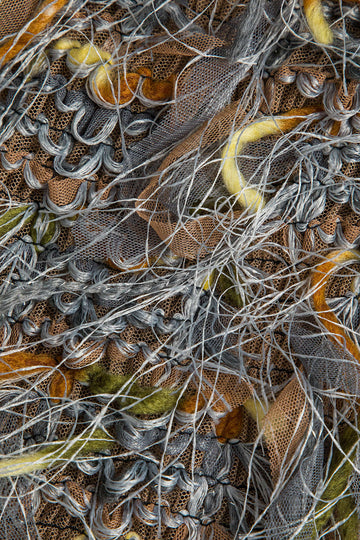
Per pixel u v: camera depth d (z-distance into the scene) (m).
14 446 0.58
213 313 0.59
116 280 0.59
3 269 0.58
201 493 0.58
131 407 0.58
